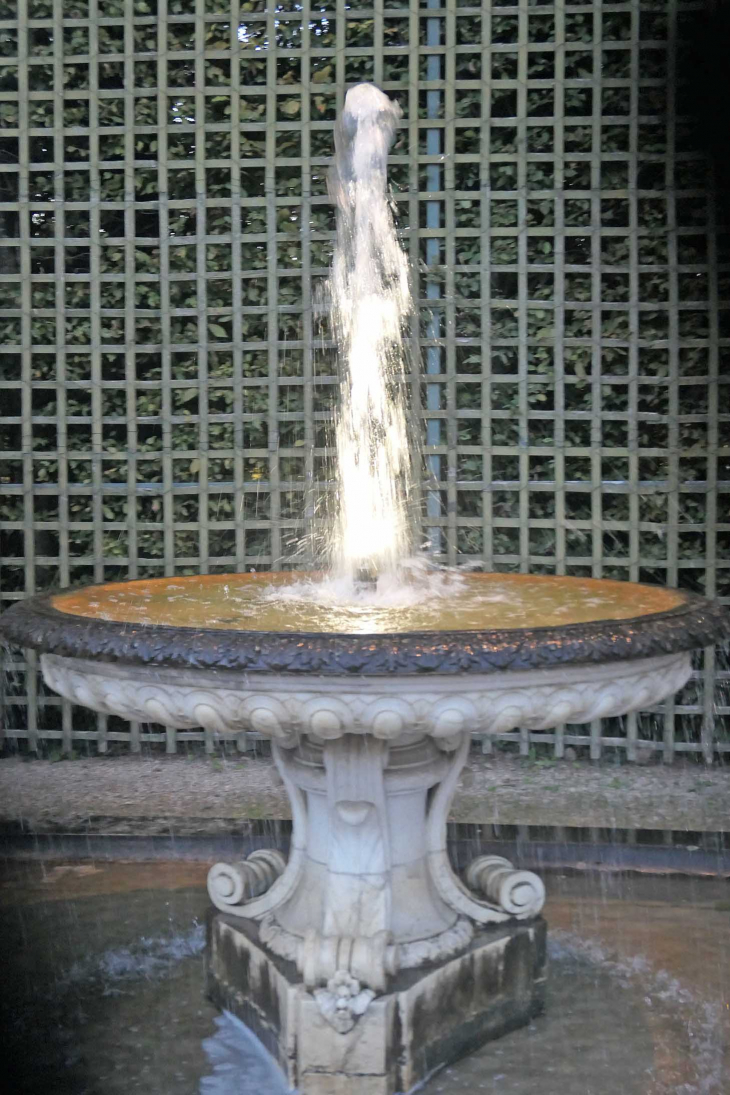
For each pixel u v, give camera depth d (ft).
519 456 15.61
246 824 13.19
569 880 11.29
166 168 15.71
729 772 15.28
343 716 6.32
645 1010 8.39
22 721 16.47
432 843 8.41
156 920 10.31
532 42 15.52
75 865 11.87
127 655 6.36
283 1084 7.43
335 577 10.60
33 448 16.11
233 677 6.37
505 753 16.14
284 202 15.58
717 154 15.03
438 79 15.57
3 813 13.67
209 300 16.14
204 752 16.42
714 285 15.12
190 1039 8.04
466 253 15.70
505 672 6.22
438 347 15.75
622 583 9.80
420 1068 7.43
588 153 15.31
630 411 15.43
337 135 10.37
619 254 15.52
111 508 16.30
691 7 14.97
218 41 15.87
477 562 15.89
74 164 15.79
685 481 15.65
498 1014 8.02
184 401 15.92
